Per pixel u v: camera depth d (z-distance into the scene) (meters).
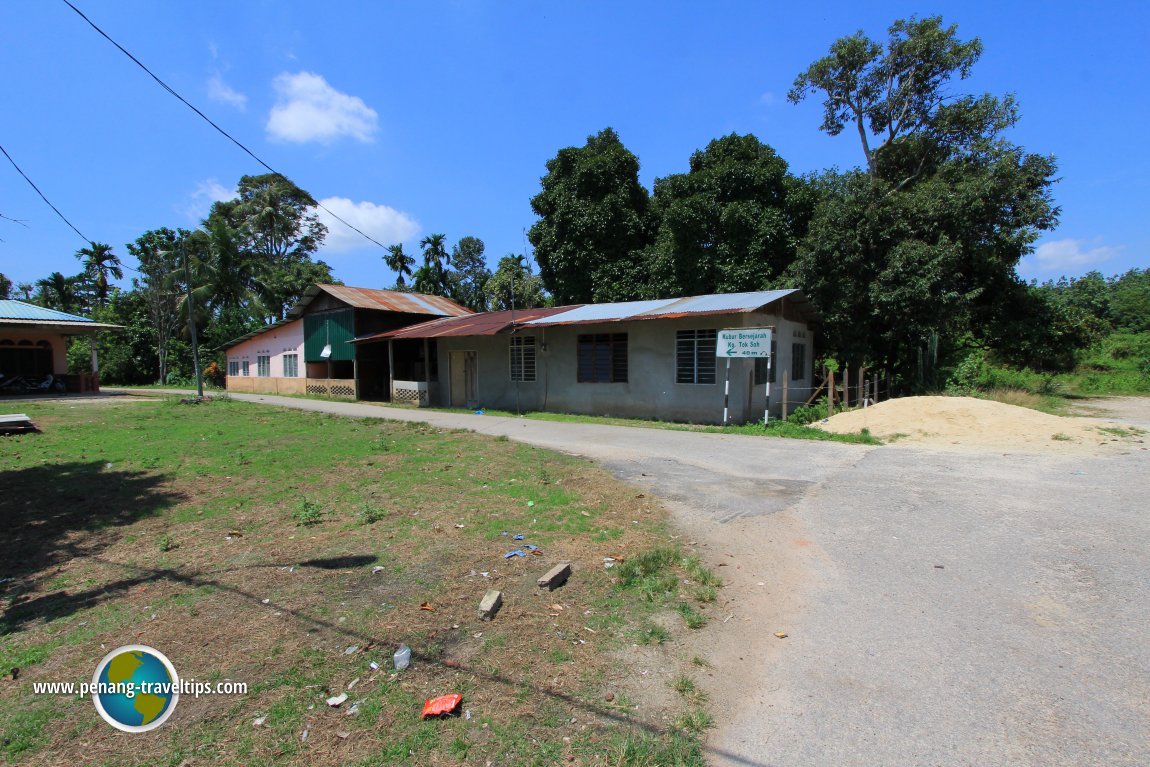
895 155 22.80
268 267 39.38
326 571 4.74
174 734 2.82
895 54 21.95
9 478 8.29
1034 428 11.44
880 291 17.28
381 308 24.97
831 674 3.33
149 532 5.83
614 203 25.20
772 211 20.84
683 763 2.59
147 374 39.25
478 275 54.00
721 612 4.11
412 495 7.14
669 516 6.32
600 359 17.44
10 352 27.09
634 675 3.32
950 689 3.16
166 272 37.22
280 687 3.18
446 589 4.38
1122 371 29.81
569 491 7.34
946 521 6.04
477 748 2.71
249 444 11.27
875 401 18.02
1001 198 18.78
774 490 7.45
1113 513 6.15
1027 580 4.54
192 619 3.95
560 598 4.26
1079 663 3.38
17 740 2.79
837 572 4.80
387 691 3.14
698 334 15.53
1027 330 22.66
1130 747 2.68
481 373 20.38
